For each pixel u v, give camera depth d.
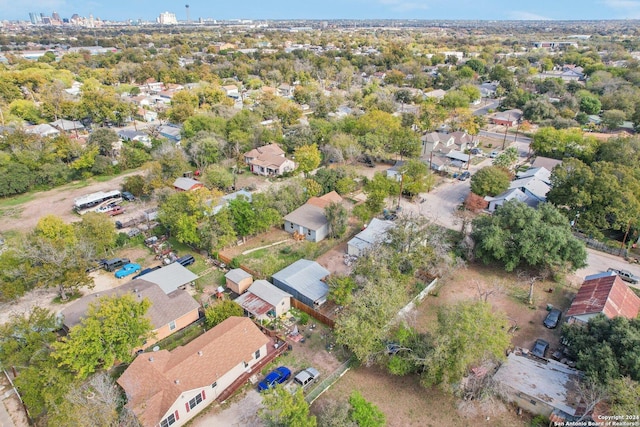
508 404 31.28
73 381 30.36
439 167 82.38
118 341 32.06
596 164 57.66
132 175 77.19
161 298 39.69
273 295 41.38
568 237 45.53
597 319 33.72
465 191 72.88
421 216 49.41
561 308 42.00
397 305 35.56
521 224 46.53
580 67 189.25
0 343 31.56
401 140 85.75
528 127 109.69
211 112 106.06
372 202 60.56
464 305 32.19
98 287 46.00
